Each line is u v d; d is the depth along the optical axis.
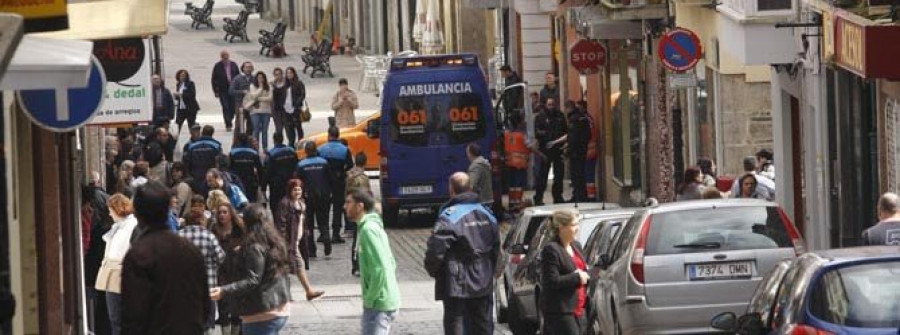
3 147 18.94
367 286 28.38
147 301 18.38
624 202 58.59
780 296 20.66
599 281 30.50
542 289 27.48
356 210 28.45
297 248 43.62
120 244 30.28
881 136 35.50
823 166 39.94
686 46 45.25
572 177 58.78
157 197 18.53
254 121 75.62
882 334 19.08
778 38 41.31
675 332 28.38
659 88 53.31
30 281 25.14
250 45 118.06
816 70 39.44
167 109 68.81
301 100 75.69
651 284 28.38
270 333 27.70
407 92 57.88
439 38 90.19
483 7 77.75
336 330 37.88
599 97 62.38
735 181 40.06
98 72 23.62
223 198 31.64
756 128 46.69
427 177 58.03
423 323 38.59
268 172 53.41
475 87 57.91
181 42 120.06
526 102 61.84
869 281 19.56
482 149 57.91
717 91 47.25
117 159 54.12
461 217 29.33
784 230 28.61
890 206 27.14
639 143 56.81
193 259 18.59
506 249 38.41
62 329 27.95
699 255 28.39
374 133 60.47
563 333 27.39
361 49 111.69
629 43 57.47
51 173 27.66
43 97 23.28
